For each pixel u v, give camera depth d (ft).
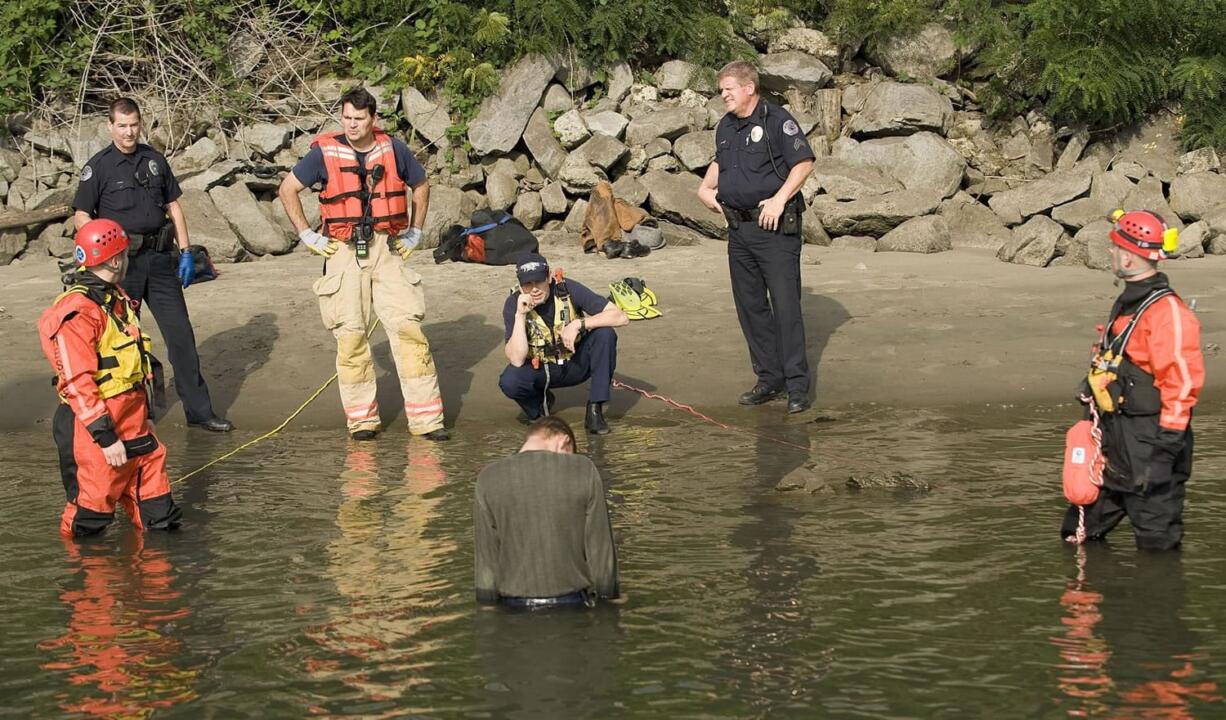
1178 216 48.06
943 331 36.04
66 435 21.90
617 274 42.47
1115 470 19.76
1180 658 16.19
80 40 52.65
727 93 29.86
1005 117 53.52
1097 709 14.84
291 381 33.04
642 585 19.01
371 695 15.49
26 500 24.25
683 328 36.58
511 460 18.39
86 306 21.21
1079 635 16.94
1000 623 17.40
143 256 28.81
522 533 18.19
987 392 31.37
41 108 51.21
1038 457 25.95
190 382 29.66
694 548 20.70
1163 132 52.34
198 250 39.78
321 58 54.85
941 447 26.89
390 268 28.84
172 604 18.62
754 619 17.66
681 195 48.19
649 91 52.95
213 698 15.51
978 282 41.32
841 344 35.19
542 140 50.57
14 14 51.65
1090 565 19.61
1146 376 19.40
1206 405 29.96
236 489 24.79
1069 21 52.75
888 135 51.62
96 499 21.66
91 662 16.58
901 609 17.94
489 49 52.80
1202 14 52.75
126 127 28.17
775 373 31.22
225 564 20.36
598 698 15.29
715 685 15.61
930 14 55.31
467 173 50.96
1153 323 19.12
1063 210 47.85
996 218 48.52
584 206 48.52
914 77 54.54
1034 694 15.25
